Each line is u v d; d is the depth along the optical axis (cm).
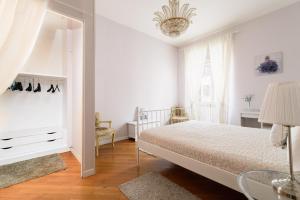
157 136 226
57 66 335
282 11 320
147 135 240
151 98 464
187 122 313
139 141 252
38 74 285
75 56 304
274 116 88
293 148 128
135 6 319
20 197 179
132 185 202
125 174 231
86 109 224
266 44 343
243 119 369
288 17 313
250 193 99
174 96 530
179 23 226
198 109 472
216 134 225
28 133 283
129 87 412
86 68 223
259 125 355
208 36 442
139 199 175
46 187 198
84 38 220
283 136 145
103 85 363
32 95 310
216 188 197
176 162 198
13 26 172
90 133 228
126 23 389
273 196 97
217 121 423
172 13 241
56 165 258
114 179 217
